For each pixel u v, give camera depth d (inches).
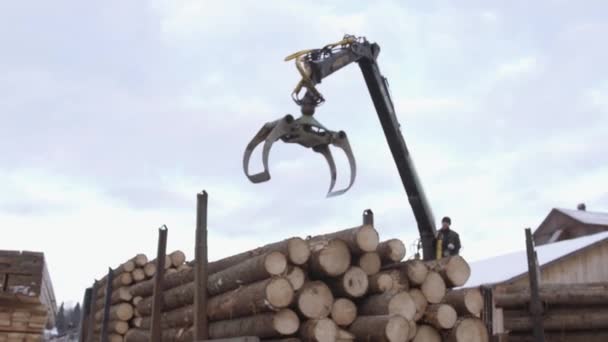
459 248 424.5
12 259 311.4
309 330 266.5
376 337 261.9
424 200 423.2
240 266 301.1
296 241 282.2
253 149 336.5
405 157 421.1
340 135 346.0
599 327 470.6
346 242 289.7
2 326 291.9
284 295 271.3
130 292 561.9
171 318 388.8
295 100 346.9
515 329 457.1
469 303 292.5
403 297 275.1
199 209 342.3
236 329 301.9
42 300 334.6
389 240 294.8
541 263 730.8
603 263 772.0
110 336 585.9
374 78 414.3
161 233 390.3
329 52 390.3
